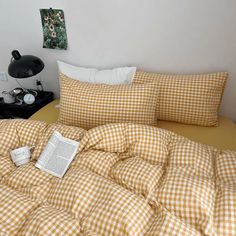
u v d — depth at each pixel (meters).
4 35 2.30
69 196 1.05
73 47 2.12
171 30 1.77
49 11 2.03
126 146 1.31
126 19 1.85
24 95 2.31
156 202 1.00
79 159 1.28
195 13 1.67
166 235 0.86
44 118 1.96
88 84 1.76
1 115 2.39
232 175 1.09
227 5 1.59
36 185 1.18
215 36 1.70
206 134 1.67
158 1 1.71
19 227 0.99
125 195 1.00
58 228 0.92
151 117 1.64
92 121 1.65
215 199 0.98
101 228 0.93
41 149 1.39
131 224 0.90
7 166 1.30
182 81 1.70
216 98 1.70
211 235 0.86
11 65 1.95
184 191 0.97
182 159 1.17
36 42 2.23
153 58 1.92
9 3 2.12
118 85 1.71
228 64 1.76
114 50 2.00
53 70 2.32
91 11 1.91
